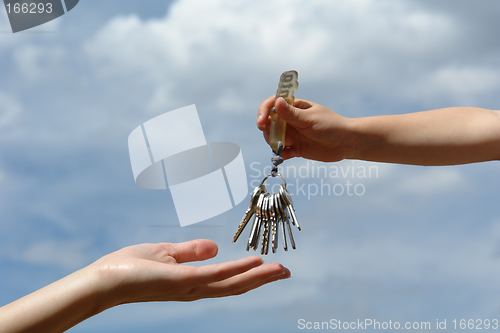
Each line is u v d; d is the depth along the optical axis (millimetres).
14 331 831
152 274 850
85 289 858
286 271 891
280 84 1130
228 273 842
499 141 1186
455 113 1240
